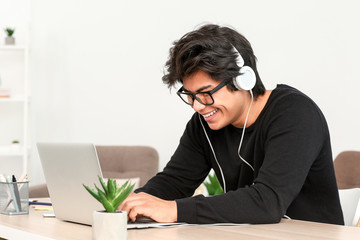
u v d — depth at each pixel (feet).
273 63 12.44
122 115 14.89
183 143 6.11
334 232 4.16
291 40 12.14
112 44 15.03
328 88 11.57
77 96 15.55
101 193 3.75
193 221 4.54
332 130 11.50
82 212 4.46
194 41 4.79
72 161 4.42
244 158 5.48
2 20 15.83
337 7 11.45
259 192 4.65
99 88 15.24
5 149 15.28
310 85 11.85
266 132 5.20
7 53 15.78
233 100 5.07
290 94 5.18
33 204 5.96
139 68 14.62
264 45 12.59
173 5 14.06
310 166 4.91
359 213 5.46
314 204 5.30
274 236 3.95
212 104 4.97
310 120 4.96
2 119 15.79
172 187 5.93
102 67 15.19
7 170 15.74
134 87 14.71
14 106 15.83
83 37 15.44
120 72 14.92
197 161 6.02
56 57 15.81
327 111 11.59
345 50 11.33
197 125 6.01
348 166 8.89
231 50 4.86
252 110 5.38
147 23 14.49
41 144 4.65
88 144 4.22
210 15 13.47
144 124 14.56
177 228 4.35
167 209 4.54
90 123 15.35
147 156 12.43
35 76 15.93
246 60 5.14
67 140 15.69
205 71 4.78
